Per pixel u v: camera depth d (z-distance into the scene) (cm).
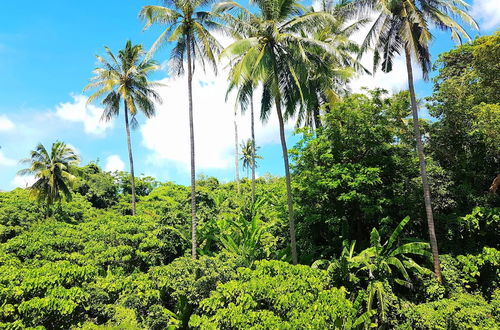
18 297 1452
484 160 2262
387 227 2098
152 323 1611
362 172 2081
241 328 1355
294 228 2256
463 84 2309
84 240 2688
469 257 1972
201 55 2511
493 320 1636
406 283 1859
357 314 1858
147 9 2247
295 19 1948
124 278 1866
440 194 2184
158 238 2689
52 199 3950
